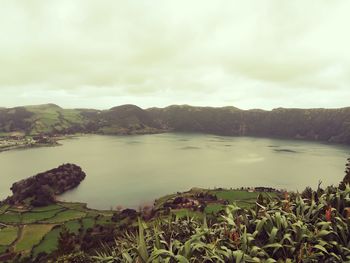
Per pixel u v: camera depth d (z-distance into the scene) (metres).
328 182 187.62
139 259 8.48
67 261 26.06
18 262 77.81
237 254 8.17
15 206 136.38
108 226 102.50
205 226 9.95
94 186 189.88
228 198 126.75
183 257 7.76
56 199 154.50
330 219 10.04
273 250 9.18
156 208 117.25
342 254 8.98
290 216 10.14
